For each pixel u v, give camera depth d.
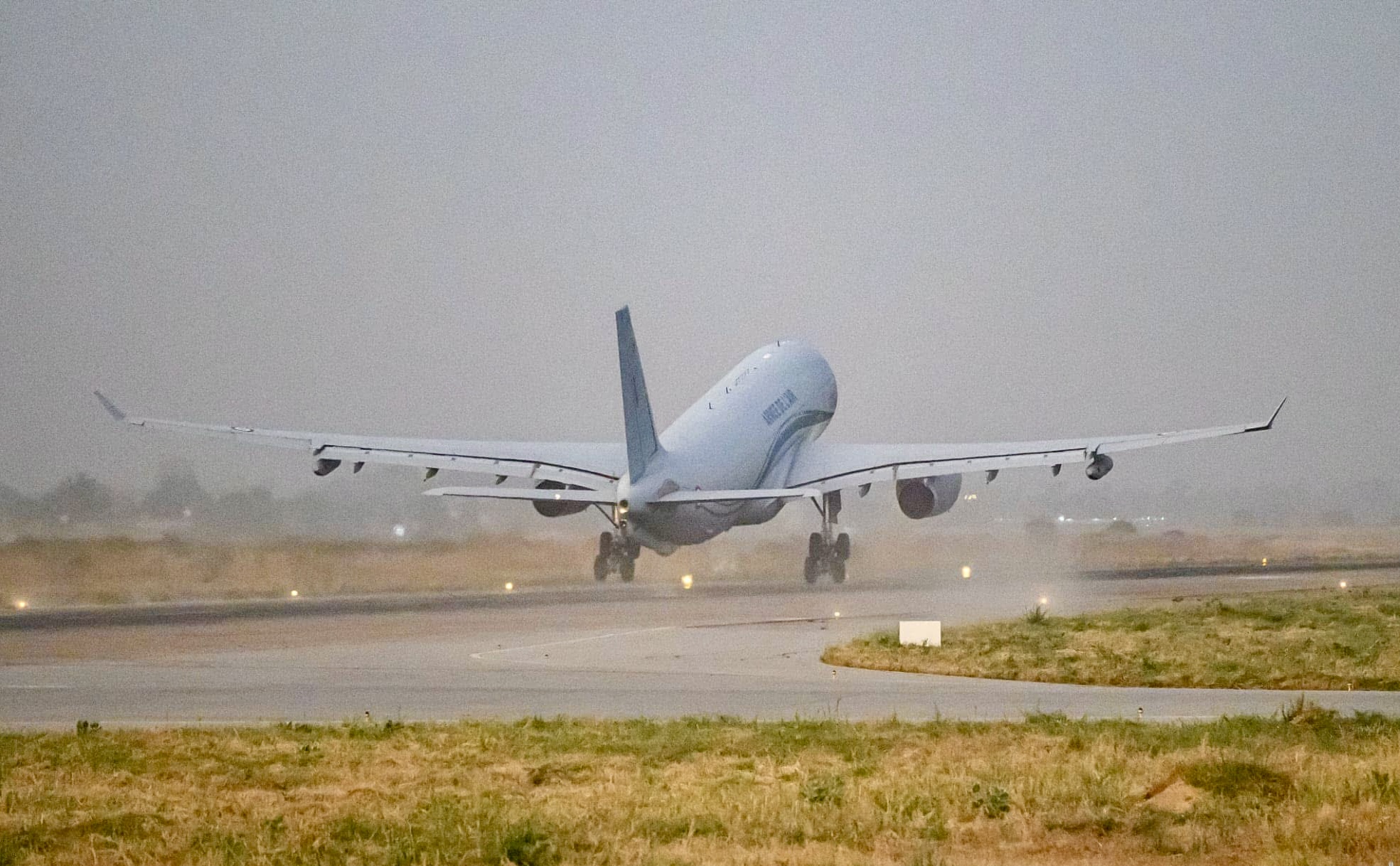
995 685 122.12
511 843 62.88
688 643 154.88
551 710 108.25
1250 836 65.38
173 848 65.81
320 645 156.12
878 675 128.62
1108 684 122.94
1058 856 63.41
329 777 81.56
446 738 92.88
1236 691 118.31
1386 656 132.75
